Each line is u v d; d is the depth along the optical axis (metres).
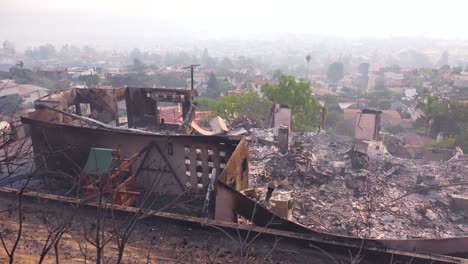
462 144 27.36
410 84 87.75
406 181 15.27
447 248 7.76
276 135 20.38
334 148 19.28
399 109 56.19
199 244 7.27
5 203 8.68
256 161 16.64
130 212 7.95
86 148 13.09
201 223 7.69
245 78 113.19
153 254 6.91
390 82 95.50
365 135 24.56
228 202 8.52
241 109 33.91
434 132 35.53
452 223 11.95
